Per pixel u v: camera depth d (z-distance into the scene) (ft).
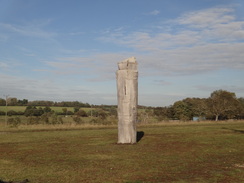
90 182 33.17
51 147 60.08
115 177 35.32
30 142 67.92
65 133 87.81
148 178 34.78
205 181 33.17
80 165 42.42
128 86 65.16
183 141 68.59
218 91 198.49
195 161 45.29
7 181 33.22
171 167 40.91
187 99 223.51
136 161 45.24
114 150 55.83
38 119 119.96
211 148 58.29
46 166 41.81
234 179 34.12
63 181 33.71
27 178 35.17
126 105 65.31
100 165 42.37
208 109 182.29
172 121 141.79
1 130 97.81
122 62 65.82
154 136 78.64
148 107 213.25
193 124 130.93
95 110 203.82
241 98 234.38
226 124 131.75
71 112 194.59
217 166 41.60
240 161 45.42
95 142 67.46
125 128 65.31
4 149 57.67
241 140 70.23
